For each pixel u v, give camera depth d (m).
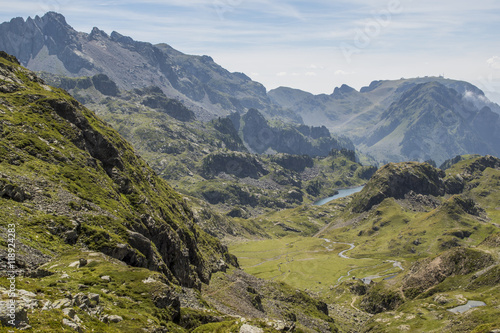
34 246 85.31
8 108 145.25
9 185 100.44
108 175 161.12
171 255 151.88
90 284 75.31
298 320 197.50
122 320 63.91
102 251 101.12
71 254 89.81
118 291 77.12
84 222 109.62
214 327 85.44
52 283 67.38
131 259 107.44
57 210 106.50
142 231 135.25
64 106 162.00
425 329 183.25
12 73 177.88
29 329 45.91
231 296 167.88
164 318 76.94
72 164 137.75
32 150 129.00
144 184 188.62
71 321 52.06
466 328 163.50
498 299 188.00
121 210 133.75
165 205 194.12
